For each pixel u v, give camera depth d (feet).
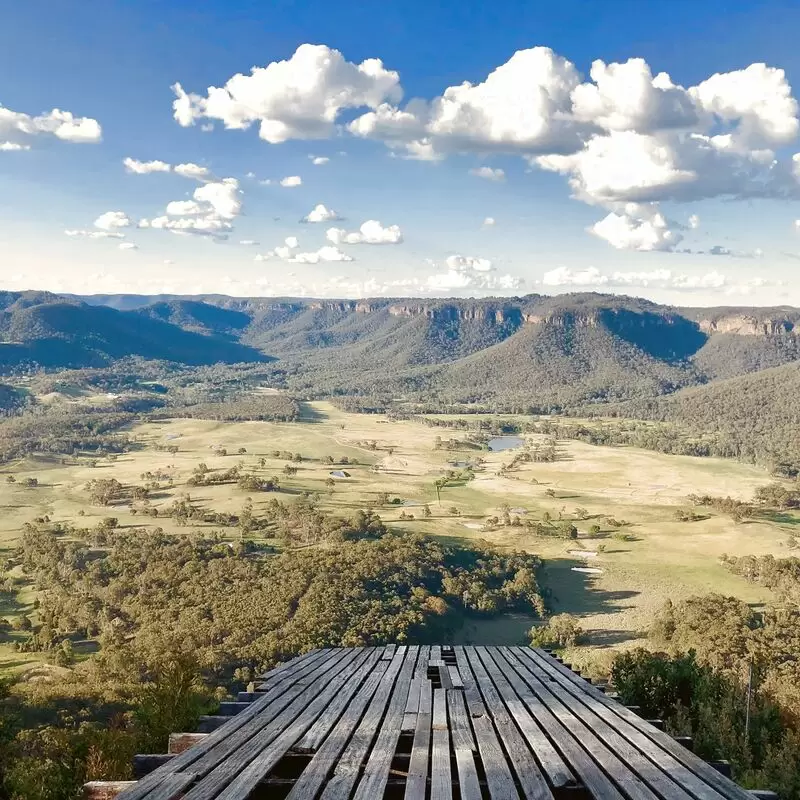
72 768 60.75
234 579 298.56
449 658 60.29
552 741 28.76
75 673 201.67
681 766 24.61
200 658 206.59
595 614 307.37
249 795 21.33
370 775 23.36
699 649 217.36
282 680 45.57
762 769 85.40
